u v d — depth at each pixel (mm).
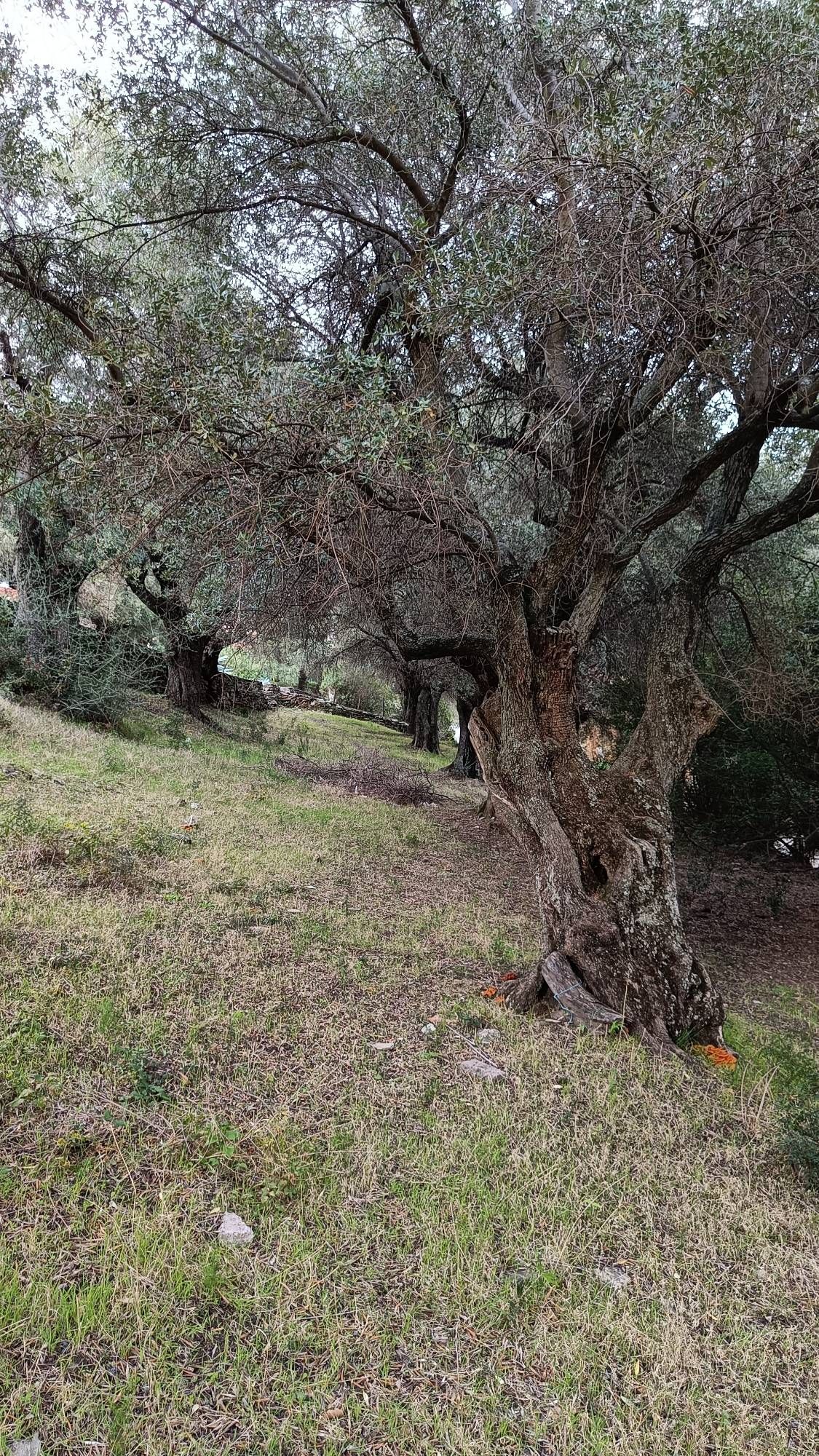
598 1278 2615
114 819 7059
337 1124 3305
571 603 7875
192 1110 3201
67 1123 2996
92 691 12164
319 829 9234
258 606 5094
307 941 5355
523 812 5500
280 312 6293
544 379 5258
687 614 5895
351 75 5734
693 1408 2143
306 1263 2500
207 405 3348
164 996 4168
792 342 4969
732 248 3980
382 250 6398
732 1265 2764
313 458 3766
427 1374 2176
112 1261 2404
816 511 5789
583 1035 4395
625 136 3545
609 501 6301
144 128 6109
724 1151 3471
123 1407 1952
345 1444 1945
